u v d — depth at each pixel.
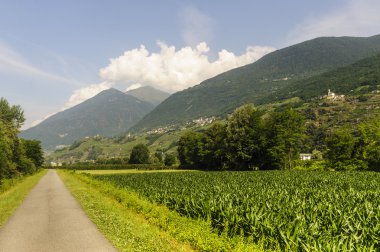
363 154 66.00
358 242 10.92
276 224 12.65
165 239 13.53
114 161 170.75
